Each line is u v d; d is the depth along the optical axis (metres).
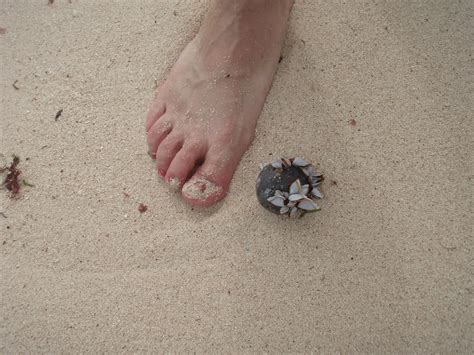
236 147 0.59
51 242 0.59
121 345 0.57
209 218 0.59
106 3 0.64
